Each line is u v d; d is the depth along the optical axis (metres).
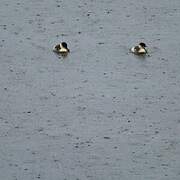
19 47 79.75
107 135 64.81
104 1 93.50
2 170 60.12
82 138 64.31
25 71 74.88
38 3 92.38
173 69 76.06
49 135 64.56
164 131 65.50
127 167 60.81
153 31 85.19
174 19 88.88
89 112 68.19
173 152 62.66
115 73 75.06
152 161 61.53
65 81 73.31
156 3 93.50
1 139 63.81
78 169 60.47
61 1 93.12
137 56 78.62
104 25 86.31
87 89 72.00
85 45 80.81
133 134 65.06
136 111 68.50
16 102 69.38
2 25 85.44
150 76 74.69
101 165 61.00
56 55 78.19
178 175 59.88
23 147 62.88
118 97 70.75
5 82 72.75
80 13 89.56
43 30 84.31
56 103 69.44
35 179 59.25
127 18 88.62
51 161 61.34
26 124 66.00
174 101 70.19
